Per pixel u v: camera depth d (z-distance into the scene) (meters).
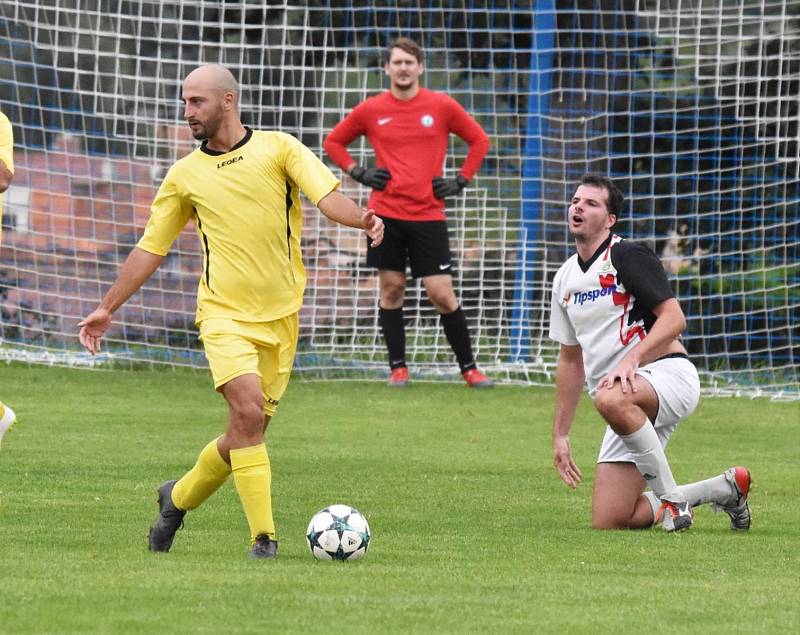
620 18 50.03
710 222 49.88
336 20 50.00
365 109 42.69
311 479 28.81
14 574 17.97
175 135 47.94
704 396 44.78
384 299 44.56
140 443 32.66
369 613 16.08
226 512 24.58
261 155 20.27
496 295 49.53
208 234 20.30
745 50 48.81
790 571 19.78
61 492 26.08
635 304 24.14
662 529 24.20
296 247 20.64
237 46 46.97
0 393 40.22
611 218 24.41
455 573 18.86
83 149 47.59
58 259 47.59
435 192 42.84
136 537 21.66
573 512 25.88
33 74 46.97
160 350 47.84
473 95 51.59
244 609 16.12
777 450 34.47
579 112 49.59
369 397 42.59
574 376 25.08
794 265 47.19
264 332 20.28
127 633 14.95
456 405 41.34
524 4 51.47
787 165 48.25
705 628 15.76
